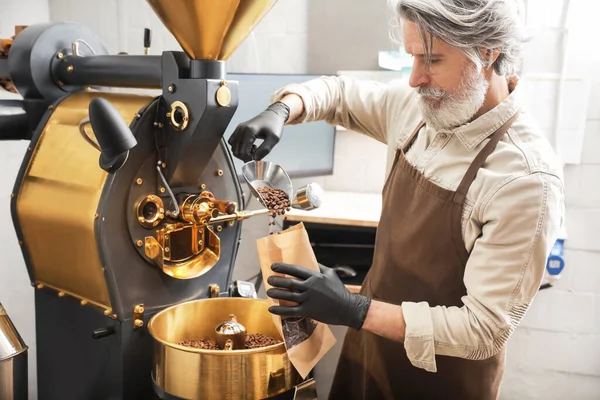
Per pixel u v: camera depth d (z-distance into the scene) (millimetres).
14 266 2078
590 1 2254
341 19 2436
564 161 2363
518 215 1084
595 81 2309
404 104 1475
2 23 1990
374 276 1405
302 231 1144
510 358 2543
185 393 1019
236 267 2617
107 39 2551
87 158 1181
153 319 1131
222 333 1129
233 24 1097
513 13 1091
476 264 1131
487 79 1160
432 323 1128
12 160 2027
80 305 1249
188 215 1196
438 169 1255
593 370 2492
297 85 1498
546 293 2465
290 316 1078
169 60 1141
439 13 1049
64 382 1320
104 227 1114
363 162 2555
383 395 1382
